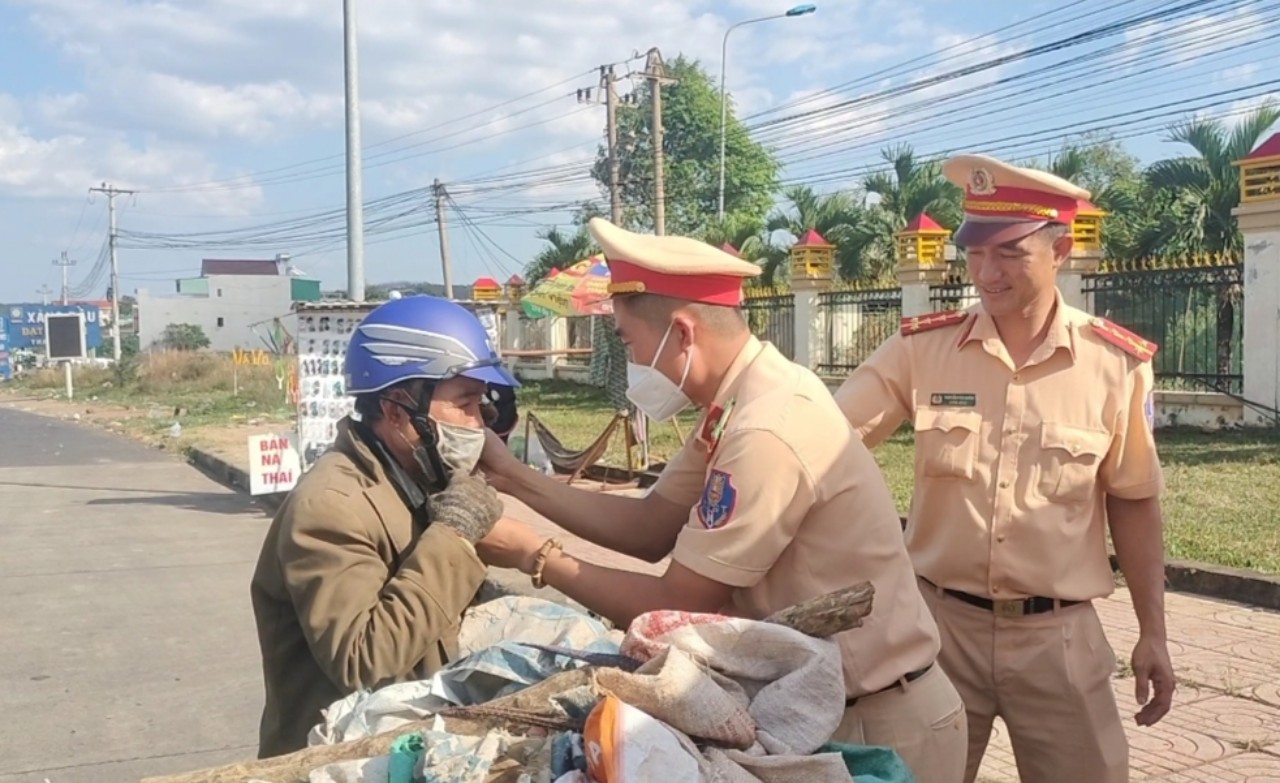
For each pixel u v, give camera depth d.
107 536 9.74
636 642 1.88
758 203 40.06
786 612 1.91
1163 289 12.30
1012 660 2.74
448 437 2.19
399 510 2.20
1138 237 15.05
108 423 23.66
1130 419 2.73
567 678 1.84
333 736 1.93
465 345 2.21
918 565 2.87
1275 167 11.10
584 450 12.21
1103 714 2.76
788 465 2.05
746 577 2.06
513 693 1.89
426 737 1.71
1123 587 6.25
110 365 41.94
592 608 2.13
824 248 16.89
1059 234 2.73
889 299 15.72
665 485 2.46
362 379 2.20
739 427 2.08
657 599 2.09
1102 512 2.81
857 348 16.45
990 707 2.83
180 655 6.14
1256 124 14.14
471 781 1.62
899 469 10.38
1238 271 11.70
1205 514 7.67
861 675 2.11
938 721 2.22
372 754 1.78
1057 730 2.75
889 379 2.97
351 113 11.09
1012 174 2.68
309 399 9.54
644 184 37.81
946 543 2.80
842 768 1.72
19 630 6.65
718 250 2.18
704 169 39.75
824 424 2.10
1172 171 14.81
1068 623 2.72
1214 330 12.00
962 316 2.88
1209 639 5.32
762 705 1.81
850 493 2.12
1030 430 2.73
